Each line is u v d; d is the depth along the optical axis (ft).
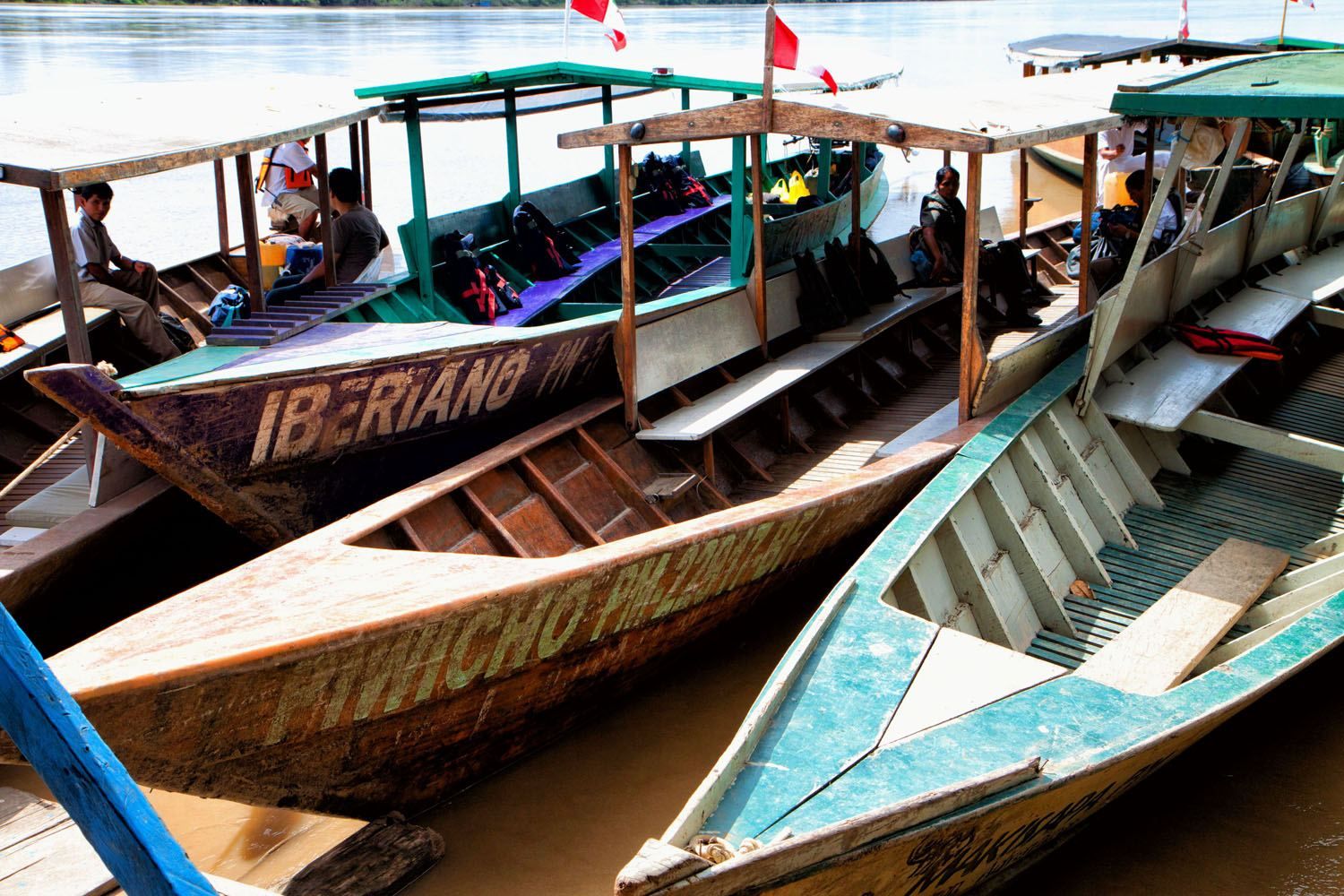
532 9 355.15
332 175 30.45
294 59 141.28
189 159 21.56
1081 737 14.87
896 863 13.10
